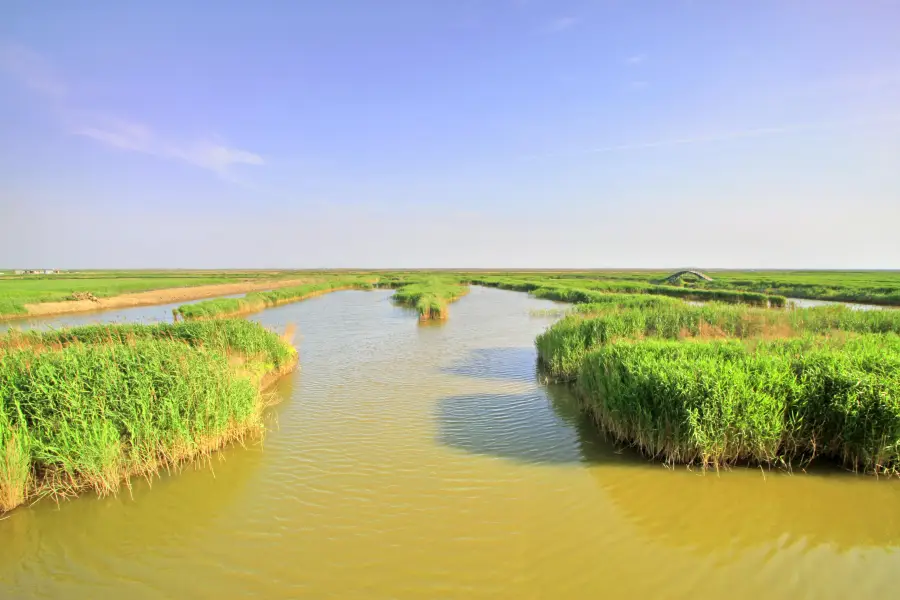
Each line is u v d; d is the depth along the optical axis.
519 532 6.61
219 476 8.26
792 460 8.40
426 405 12.16
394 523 6.84
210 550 6.30
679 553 6.15
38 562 6.09
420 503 7.37
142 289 52.38
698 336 15.60
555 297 46.88
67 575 5.85
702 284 63.25
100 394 8.38
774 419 7.98
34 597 5.45
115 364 9.21
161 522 6.92
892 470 7.84
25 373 8.68
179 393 8.94
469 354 18.64
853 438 7.99
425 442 9.71
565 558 6.07
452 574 5.79
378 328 26.20
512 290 63.81
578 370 13.22
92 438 7.63
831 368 8.67
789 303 39.47
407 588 5.55
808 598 5.34
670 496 7.47
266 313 34.59
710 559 6.03
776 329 17.36
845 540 6.39
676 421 8.34
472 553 6.17
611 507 7.21
